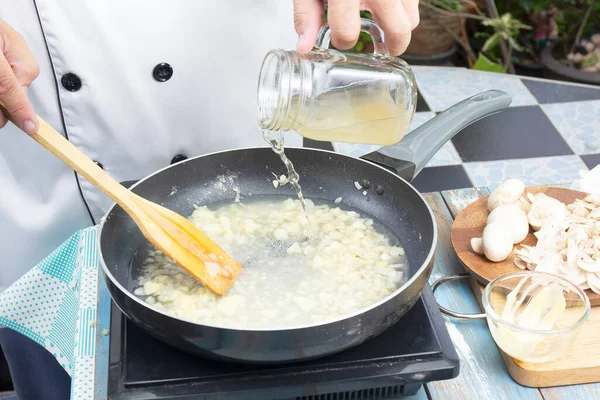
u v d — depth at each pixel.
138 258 1.05
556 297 0.96
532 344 0.88
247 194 1.20
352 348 0.88
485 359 0.96
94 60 1.25
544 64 2.79
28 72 1.01
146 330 0.84
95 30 1.22
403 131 0.99
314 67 0.92
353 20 0.85
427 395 0.91
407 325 0.91
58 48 1.22
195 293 0.97
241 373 0.85
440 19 2.83
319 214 1.15
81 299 1.02
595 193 1.19
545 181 1.56
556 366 0.91
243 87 1.38
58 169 1.34
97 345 0.95
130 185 1.18
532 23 3.06
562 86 1.89
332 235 1.10
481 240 1.10
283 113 0.92
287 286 0.99
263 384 0.84
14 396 1.71
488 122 1.76
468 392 0.92
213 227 1.12
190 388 0.84
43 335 1.17
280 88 0.91
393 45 0.93
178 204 1.16
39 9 1.19
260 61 1.36
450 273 1.12
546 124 1.74
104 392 0.88
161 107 1.35
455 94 1.84
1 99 0.88
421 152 1.19
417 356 0.87
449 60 3.07
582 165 1.60
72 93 1.27
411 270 1.02
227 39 1.31
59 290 1.16
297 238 1.10
